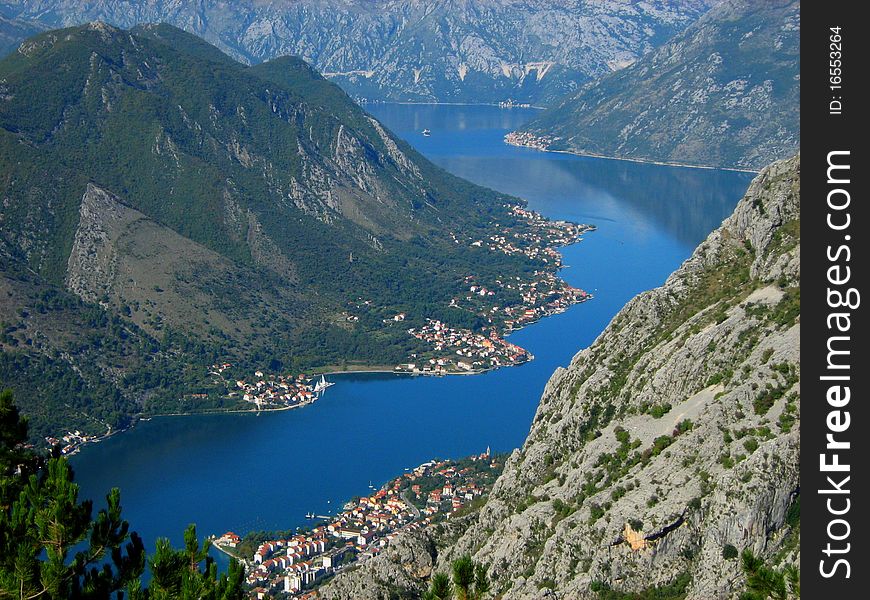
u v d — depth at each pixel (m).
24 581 69.50
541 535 112.38
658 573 100.69
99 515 74.50
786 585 61.84
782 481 96.62
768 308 117.62
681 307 131.62
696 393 115.12
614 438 116.75
